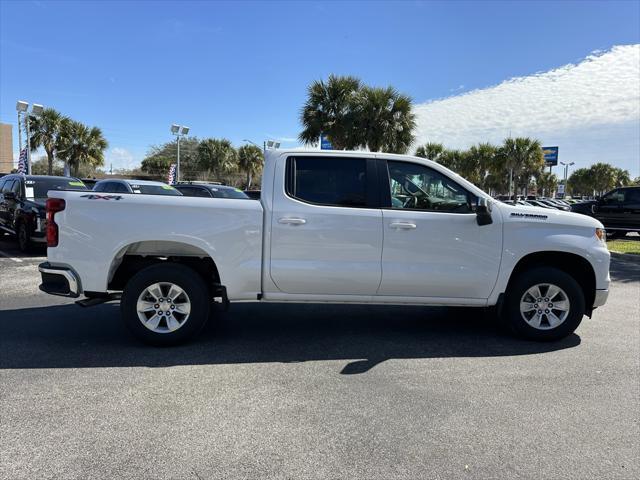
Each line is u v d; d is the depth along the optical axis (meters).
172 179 32.56
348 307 6.56
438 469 2.72
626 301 7.16
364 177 4.80
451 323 5.80
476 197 4.84
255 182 48.84
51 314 5.91
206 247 4.58
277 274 4.66
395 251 4.72
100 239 4.52
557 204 35.91
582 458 2.86
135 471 2.65
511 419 3.33
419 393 3.74
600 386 3.92
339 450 2.90
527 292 4.98
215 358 4.46
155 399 3.55
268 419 3.27
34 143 33.16
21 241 10.95
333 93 23.89
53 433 3.03
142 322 4.64
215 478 2.61
